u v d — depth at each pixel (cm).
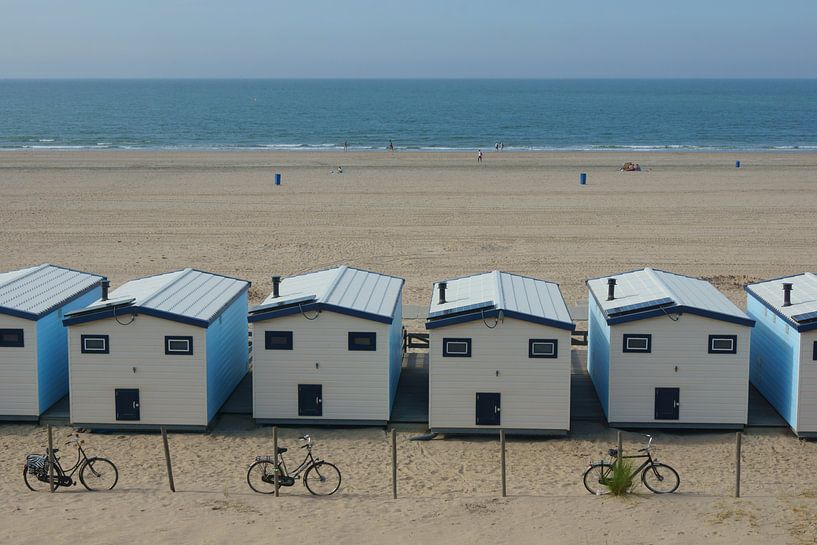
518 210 5509
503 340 2189
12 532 1611
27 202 5738
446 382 2214
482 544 1559
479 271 4003
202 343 2219
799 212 5425
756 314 2539
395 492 1823
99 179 6800
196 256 4288
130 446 2181
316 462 1884
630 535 1581
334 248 4475
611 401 2253
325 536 1600
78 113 19300
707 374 2230
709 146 10550
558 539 1571
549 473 2014
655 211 5472
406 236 4766
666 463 2062
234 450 2156
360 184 6569
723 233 4831
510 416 2219
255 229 4922
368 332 2244
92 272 3944
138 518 1689
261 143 11138
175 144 10906
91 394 2244
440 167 7606
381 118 17112
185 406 2245
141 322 2211
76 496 1833
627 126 14550
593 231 4903
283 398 2281
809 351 2162
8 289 2455
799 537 1552
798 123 15400
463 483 1956
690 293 2402
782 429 2262
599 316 2430
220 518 1692
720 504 1739
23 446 2181
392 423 2305
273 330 2253
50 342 2370
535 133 12950
